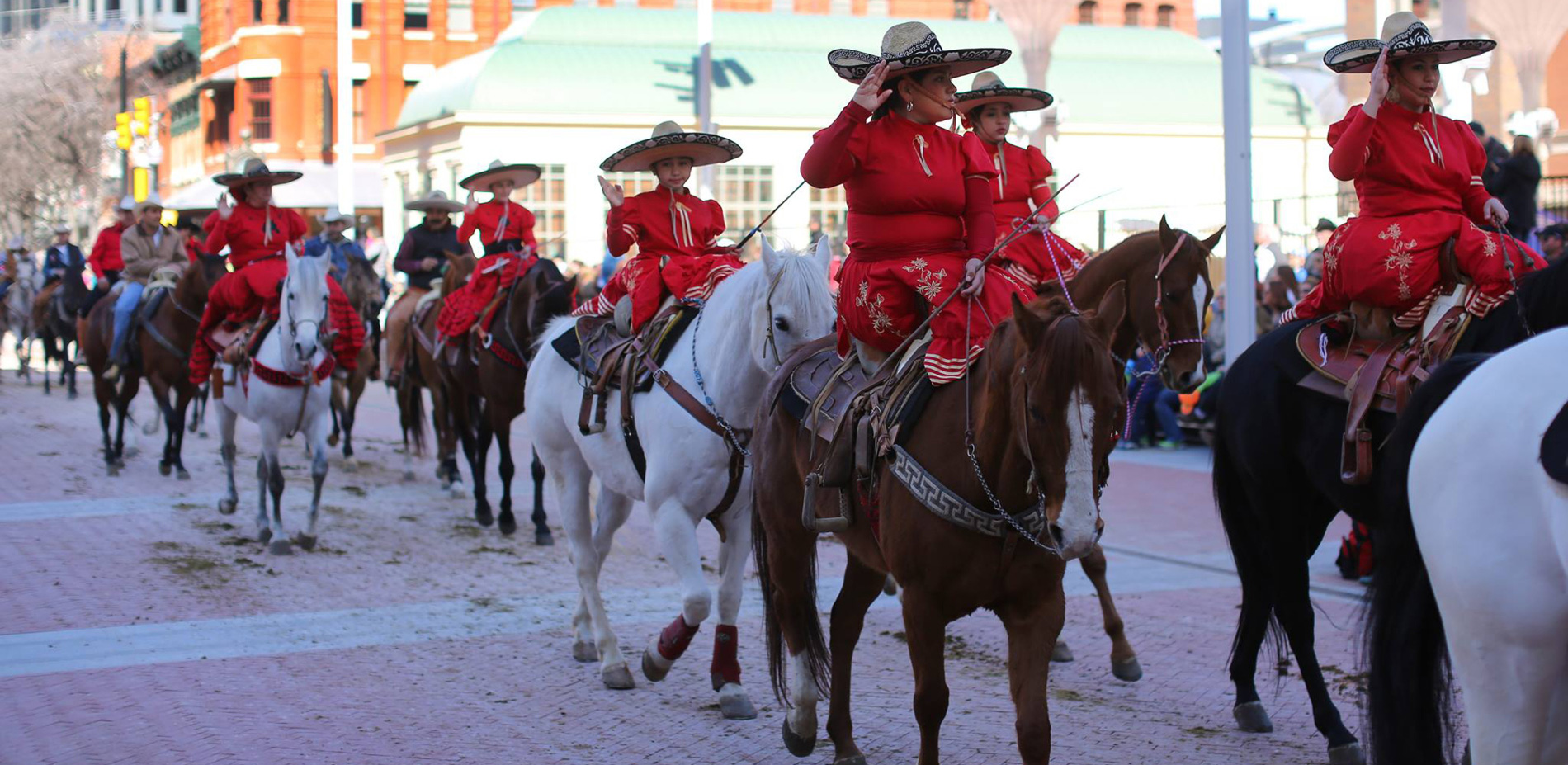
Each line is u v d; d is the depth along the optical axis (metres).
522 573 10.08
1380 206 6.10
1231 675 6.64
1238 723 6.58
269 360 10.48
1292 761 6.10
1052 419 4.21
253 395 10.52
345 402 17.55
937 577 4.89
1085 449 4.17
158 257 15.70
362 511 12.54
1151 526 11.75
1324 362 6.22
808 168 5.45
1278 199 17.78
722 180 29.88
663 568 10.31
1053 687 7.30
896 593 9.52
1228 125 13.09
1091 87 31.55
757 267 6.61
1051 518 4.22
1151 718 6.76
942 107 5.48
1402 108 6.04
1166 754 6.19
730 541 6.94
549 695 7.16
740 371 6.59
